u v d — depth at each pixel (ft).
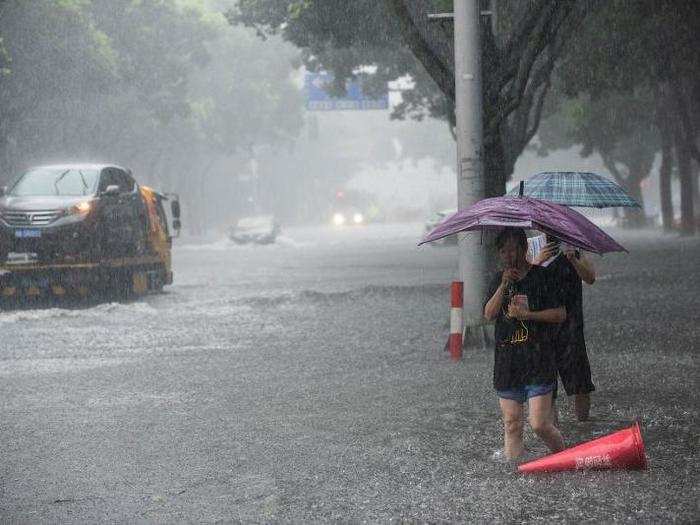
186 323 139.13
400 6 113.19
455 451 59.06
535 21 118.21
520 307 53.47
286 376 90.27
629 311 135.64
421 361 97.76
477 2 106.22
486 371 89.92
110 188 170.40
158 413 73.36
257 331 128.26
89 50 317.42
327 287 199.11
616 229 554.46
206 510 48.14
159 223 199.00
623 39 208.85
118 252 174.09
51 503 49.73
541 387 53.98
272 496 50.31
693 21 203.10
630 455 52.95
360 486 51.85
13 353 109.40
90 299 183.42
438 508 47.52
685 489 49.49
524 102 176.96
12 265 163.12
